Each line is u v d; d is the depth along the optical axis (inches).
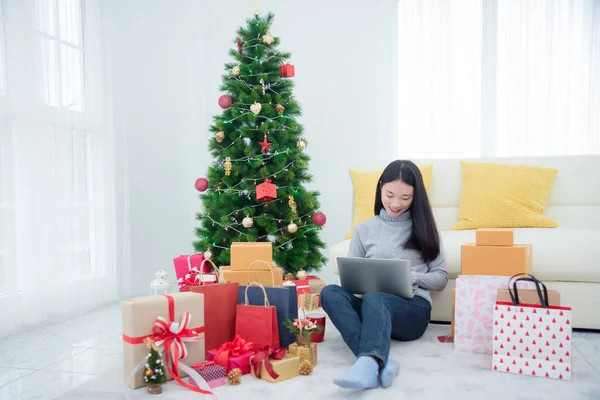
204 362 69.0
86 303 117.3
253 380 66.4
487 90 154.9
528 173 110.3
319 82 163.3
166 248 150.4
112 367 76.0
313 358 71.5
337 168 162.7
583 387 62.9
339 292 78.8
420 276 82.7
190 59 160.6
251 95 118.4
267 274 89.3
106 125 125.6
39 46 105.3
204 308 73.2
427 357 75.4
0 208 96.3
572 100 147.3
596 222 107.9
